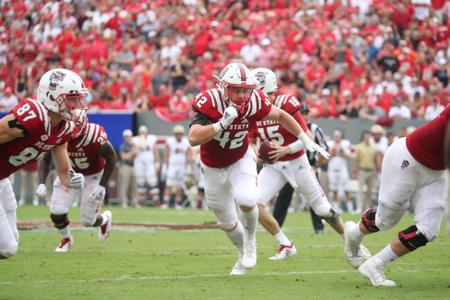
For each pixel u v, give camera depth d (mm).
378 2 75438
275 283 24172
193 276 25656
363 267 23875
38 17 86500
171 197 68062
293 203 63281
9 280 24516
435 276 25859
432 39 74250
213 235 40625
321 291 22609
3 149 21297
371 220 24500
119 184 67875
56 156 23547
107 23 82562
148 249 33906
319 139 36844
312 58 71438
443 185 22891
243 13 79250
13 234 21406
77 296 21406
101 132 31047
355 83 68688
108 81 76062
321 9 77875
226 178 25250
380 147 61875
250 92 23891
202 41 76562
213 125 23344
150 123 68062
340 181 63031
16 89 81062
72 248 34000
